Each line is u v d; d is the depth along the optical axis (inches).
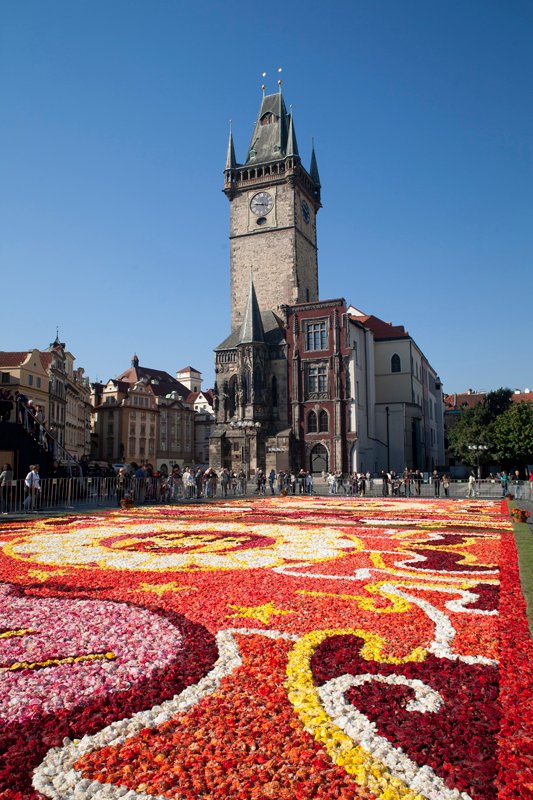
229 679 341.1
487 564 703.7
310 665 363.3
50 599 539.2
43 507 1560.0
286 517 1343.5
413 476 2829.7
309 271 4313.5
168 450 6136.8
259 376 3663.9
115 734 277.7
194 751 263.4
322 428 3597.4
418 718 292.7
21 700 314.2
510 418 3937.0
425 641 407.5
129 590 574.9
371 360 3937.0
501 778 242.5
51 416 4082.2
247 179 4197.8
